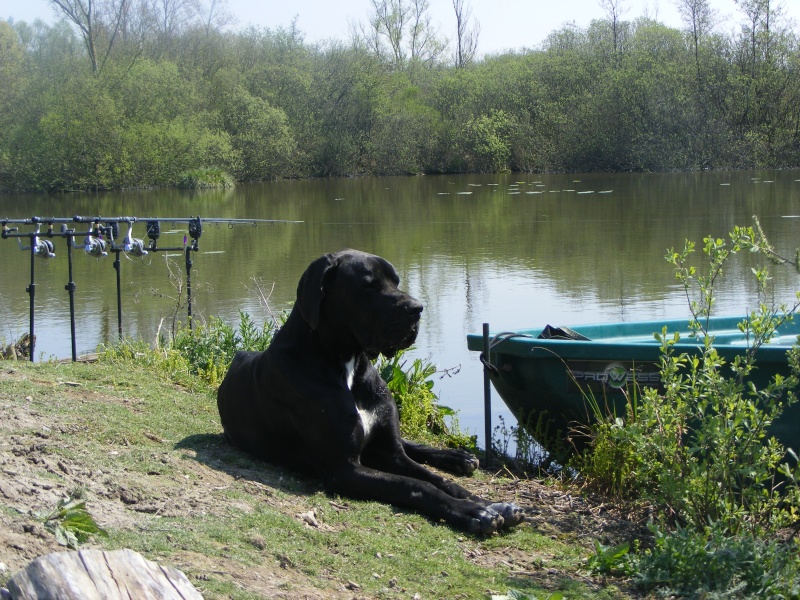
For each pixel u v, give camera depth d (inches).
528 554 163.8
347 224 881.5
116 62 1978.3
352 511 169.0
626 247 666.8
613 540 176.6
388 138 2023.9
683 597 145.0
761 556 150.1
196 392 253.3
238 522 147.3
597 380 232.1
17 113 1669.5
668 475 173.9
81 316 439.8
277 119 1856.5
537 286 510.0
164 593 88.0
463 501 171.9
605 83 1868.8
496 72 2154.3
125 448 176.6
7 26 1838.1
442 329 404.5
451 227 836.0
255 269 586.6
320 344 185.2
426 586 139.3
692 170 1768.0
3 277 563.2
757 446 173.9
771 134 1780.3
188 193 1503.4
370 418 187.5
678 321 289.9
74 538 121.0
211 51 2159.2
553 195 1221.7
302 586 128.7
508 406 265.4
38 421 181.2
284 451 191.8
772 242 673.6
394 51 2551.7
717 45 1839.3
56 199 1402.6
